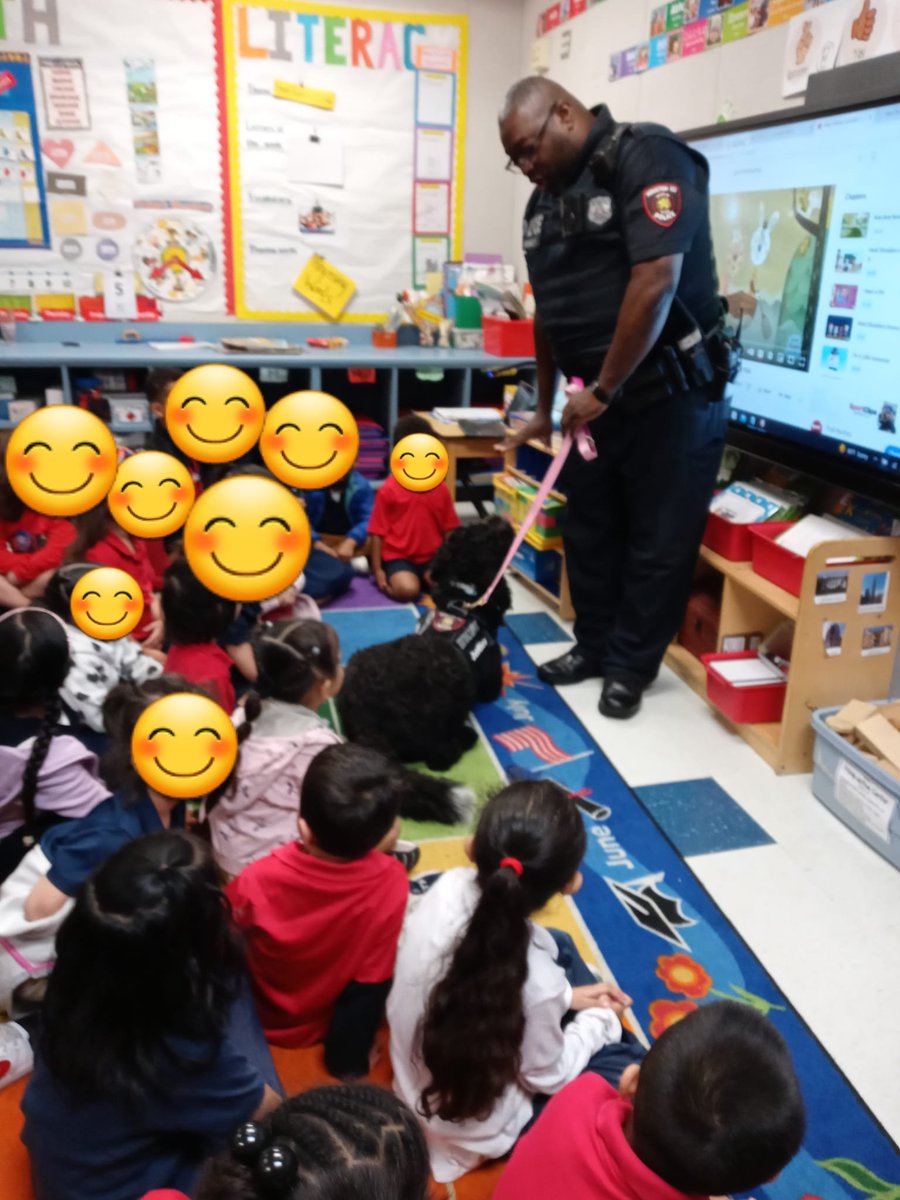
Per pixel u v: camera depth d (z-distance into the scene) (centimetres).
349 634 300
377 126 413
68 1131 101
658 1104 84
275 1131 72
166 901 97
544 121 213
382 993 140
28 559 265
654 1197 84
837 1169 130
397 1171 70
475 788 215
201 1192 67
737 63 265
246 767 162
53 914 135
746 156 244
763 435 248
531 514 239
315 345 416
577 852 121
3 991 142
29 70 371
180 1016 100
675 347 222
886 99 192
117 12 372
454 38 410
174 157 395
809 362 226
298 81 398
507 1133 125
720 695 237
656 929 173
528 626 307
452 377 425
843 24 221
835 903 180
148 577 267
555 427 311
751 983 161
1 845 153
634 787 217
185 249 407
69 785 151
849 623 211
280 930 135
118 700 161
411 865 186
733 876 188
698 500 239
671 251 204
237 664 241
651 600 246
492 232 444
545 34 395
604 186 213
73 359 359
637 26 318
